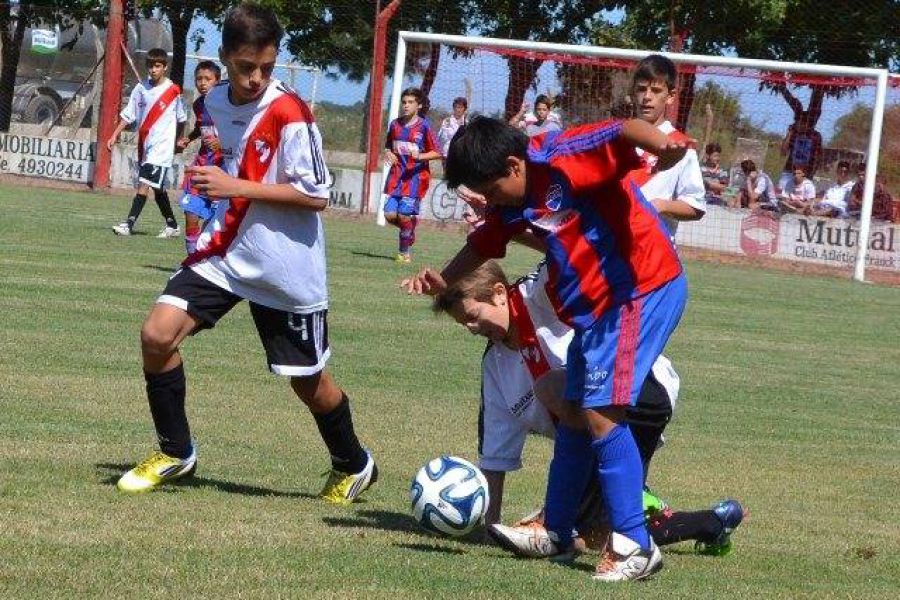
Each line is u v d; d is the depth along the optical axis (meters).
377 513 8.62
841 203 37.16
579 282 7.12
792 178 38.31
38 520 7.41
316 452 10.39
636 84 10.27
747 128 40.16
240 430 11.01
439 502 7.85
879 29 53.12
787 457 11.84
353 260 26.95
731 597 6.91
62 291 18.23
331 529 7.91
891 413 14.68
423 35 39.81
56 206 34.62
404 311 19.55
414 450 10.81
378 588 6.48
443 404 12.94
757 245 37.62
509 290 8.01
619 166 6.89
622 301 7.11
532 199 7.09
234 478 9.27
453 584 6.68
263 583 6.41
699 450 11.90
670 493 10.02
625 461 7.24
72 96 49.88
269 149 8.44
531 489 9.84
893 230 36.59
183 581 6.34
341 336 16.86
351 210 41.78
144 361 8.53
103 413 10.96
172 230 28.17
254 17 8.32
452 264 7.68
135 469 8.57
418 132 26.84
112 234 27.52
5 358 13.11
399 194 26.92
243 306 18.73
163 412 8.59
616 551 7.21
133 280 20.00
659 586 7.11
